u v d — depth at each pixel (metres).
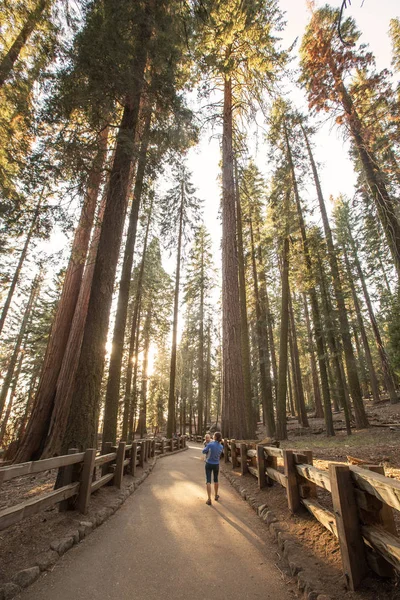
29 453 9.78
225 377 11.26
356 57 9.50
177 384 39.75
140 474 8.63
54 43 7.53
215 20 9.80
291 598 2.74
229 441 10.08
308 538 3.57
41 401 10.52
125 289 11.41
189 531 4.36
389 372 19.38
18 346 23.88
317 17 11.62
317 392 27.70
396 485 2.20
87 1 6.84
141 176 8.59
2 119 9.13
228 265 12.12
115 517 5.00
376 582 2.50
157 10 7.50
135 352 22.20
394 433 12.66
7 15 9.38
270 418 19.38
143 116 8.31
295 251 17.50
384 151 10.67
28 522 4.17
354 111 10.75
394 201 10.49
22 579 2.87
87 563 3.38
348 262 25.33
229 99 13.84
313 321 16.98
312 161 18.52
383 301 23.20
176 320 21.38
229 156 13.09
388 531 2.64
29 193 7.19
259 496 5.61
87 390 6.29
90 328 6.69
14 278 19.58
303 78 11.14
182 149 8.85
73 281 12.15
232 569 3.27
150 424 48.00
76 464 4.80
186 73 10.88
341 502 2.77
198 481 8.17
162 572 3.21
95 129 7.67
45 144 6.84
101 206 9.23
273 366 25.78
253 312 24.20
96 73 6.57
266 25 10.87
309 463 4.31
